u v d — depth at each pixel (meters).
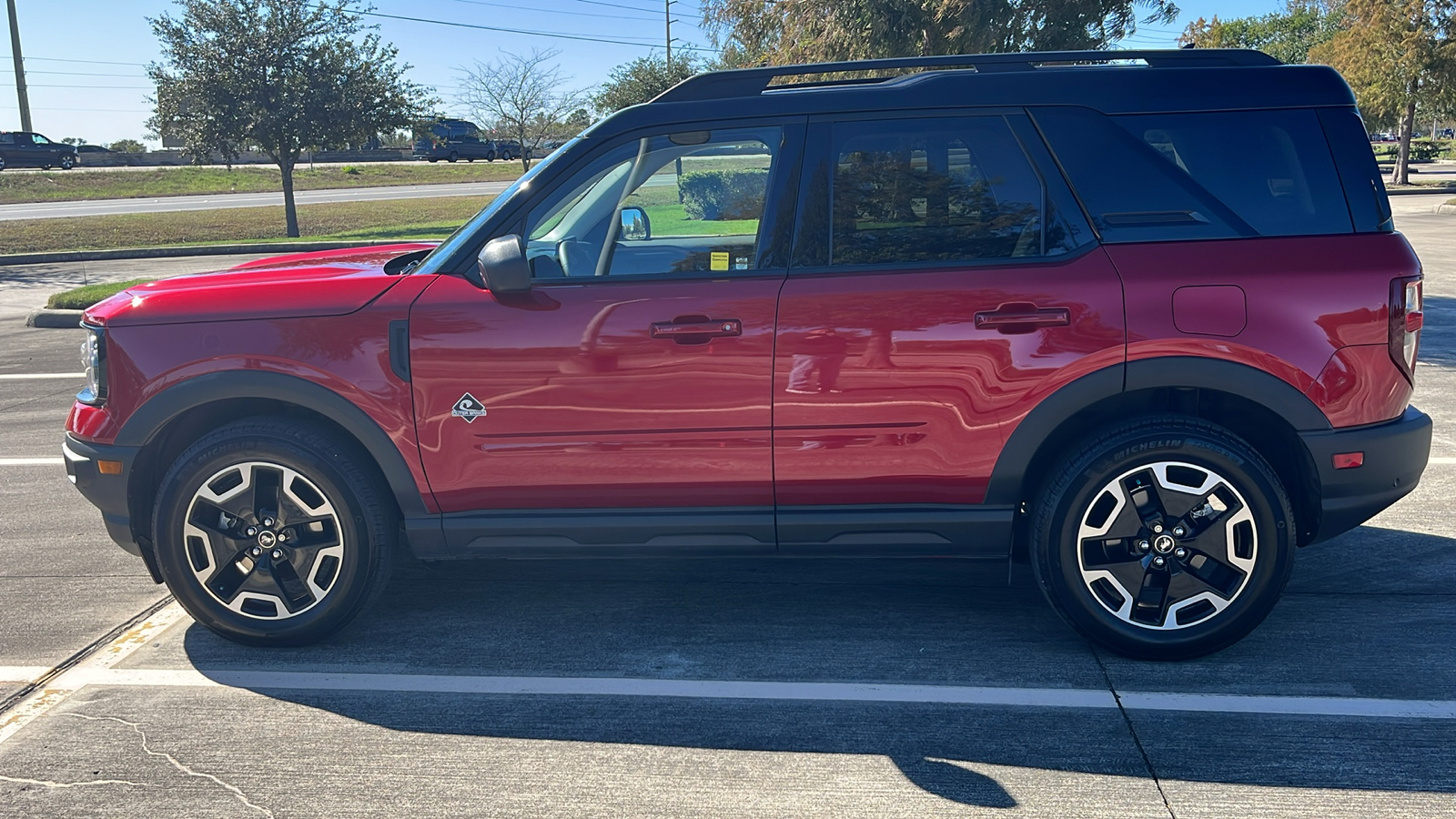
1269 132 3.36
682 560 4.57
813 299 3.38
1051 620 3.88
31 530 5.19
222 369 3.51
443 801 2.82
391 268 3.80
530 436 3.49
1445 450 6.07
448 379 3.47
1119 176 3.37
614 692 3.41
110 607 4.19
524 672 3.56
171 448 3.78
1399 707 3.19
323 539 3.62
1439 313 10.86
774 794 2.82
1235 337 3.29
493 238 3.55
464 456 3.52
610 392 3.44
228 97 25.34
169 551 3.60
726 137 3.51
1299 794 2.76
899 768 2.93
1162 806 2.72
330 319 3.50
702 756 3.01
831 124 3.47
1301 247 3.32
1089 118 3.39
